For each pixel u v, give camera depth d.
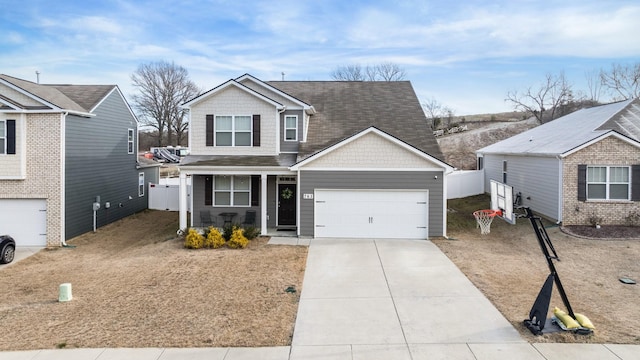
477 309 9.73
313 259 14.23
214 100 19.00
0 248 15.39
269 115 18.97
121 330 8.77
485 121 66.50
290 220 19.64
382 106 22.69
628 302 10.27
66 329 8.88
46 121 17.94
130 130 25.44
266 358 7.61
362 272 12.74
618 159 17.81
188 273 12.60
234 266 13.30
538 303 8.55
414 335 8.47
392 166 17.42
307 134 20.19
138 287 11.50
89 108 20.31
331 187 17.56
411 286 11.41
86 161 20.16
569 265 13.43
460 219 21.62
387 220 17.56
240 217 19.30
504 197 18.02
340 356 7.67
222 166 17.73
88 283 12.38
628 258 14.05
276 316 9.45
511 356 7.57
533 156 21.00
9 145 17.77
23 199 18.08
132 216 25.27
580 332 8.27
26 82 19.38
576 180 18.09
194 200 19.34
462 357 7.57
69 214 18.72
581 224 18.08
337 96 23.73
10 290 12.32
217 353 7.79
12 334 8.69
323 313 9.62
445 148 51.66
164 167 50.47
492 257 14.45
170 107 72.19
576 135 20.27
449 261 13.85
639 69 49.97
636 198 17.78
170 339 8.34
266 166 17.59
